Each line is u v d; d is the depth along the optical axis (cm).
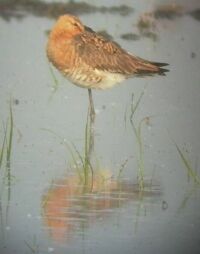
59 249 1088
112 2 3017
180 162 1449
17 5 2856
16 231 1134
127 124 1678
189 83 2030
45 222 1165
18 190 1282
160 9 2950
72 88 1928
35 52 2267
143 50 2353
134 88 1950
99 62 1720
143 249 1095
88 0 3009
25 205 1223
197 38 2581
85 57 1712
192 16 2931
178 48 2417
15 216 1182
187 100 1872
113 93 1902
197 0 3020
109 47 1736
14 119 1664
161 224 1175
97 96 1870
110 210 1216
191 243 1121
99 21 2739
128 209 1221
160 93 1920
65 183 1320
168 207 1233
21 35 2470
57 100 1827
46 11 2838
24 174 1356
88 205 1229
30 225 1154
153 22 2755
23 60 2172
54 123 1653
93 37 1739
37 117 1688
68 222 1169
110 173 1377
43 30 2559
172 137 1596
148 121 1697
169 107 1809
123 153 1488
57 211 1204
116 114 1744
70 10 2866
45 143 1523
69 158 1446
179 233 1148
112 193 1282
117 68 1738
